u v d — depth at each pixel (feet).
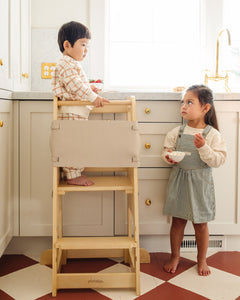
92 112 5.70
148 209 6.04
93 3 7.54
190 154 5.41
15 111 5.73
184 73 8.09
